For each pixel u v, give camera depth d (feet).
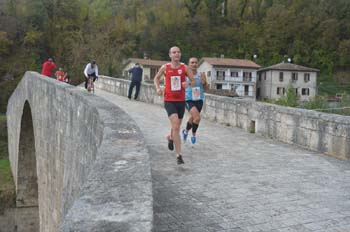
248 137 32.37
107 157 10.81
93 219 6.87
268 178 19.47
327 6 268.41
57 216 33.14
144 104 56.80
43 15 209.67
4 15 205.87
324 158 25.04
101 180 8.95
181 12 279.08
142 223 6.77
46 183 38.04
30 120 60.34
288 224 13.56
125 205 7.53
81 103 23.66
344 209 15.28
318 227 13.38
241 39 266.36
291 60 245.24
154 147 25.86
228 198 16.07
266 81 201.36
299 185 18.47
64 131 29.19
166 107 21.21
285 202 15.88
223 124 40.14
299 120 28.99
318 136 27.12
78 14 217.97
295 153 26.35
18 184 63.72
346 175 20.74
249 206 15.23
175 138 21.17
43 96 38.81
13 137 77.41
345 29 255.91
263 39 260.83
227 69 195.72
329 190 17.81
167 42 255.91
